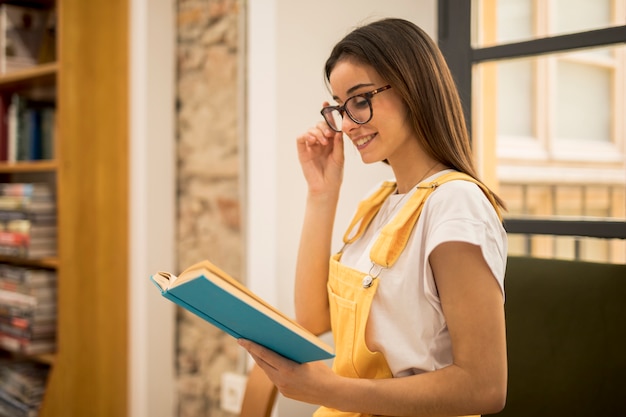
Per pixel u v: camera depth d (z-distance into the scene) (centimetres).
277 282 189
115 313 241
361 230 124
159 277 96
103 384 238
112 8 237
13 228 241
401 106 109
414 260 105
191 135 238
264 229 192
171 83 241
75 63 229
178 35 241
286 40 186
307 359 95
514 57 170
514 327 139
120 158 241
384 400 97
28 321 234
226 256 226
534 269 139
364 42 109
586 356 129
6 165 253
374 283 109
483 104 201
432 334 104
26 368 254
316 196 136
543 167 250
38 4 263
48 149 261
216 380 230
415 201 108
